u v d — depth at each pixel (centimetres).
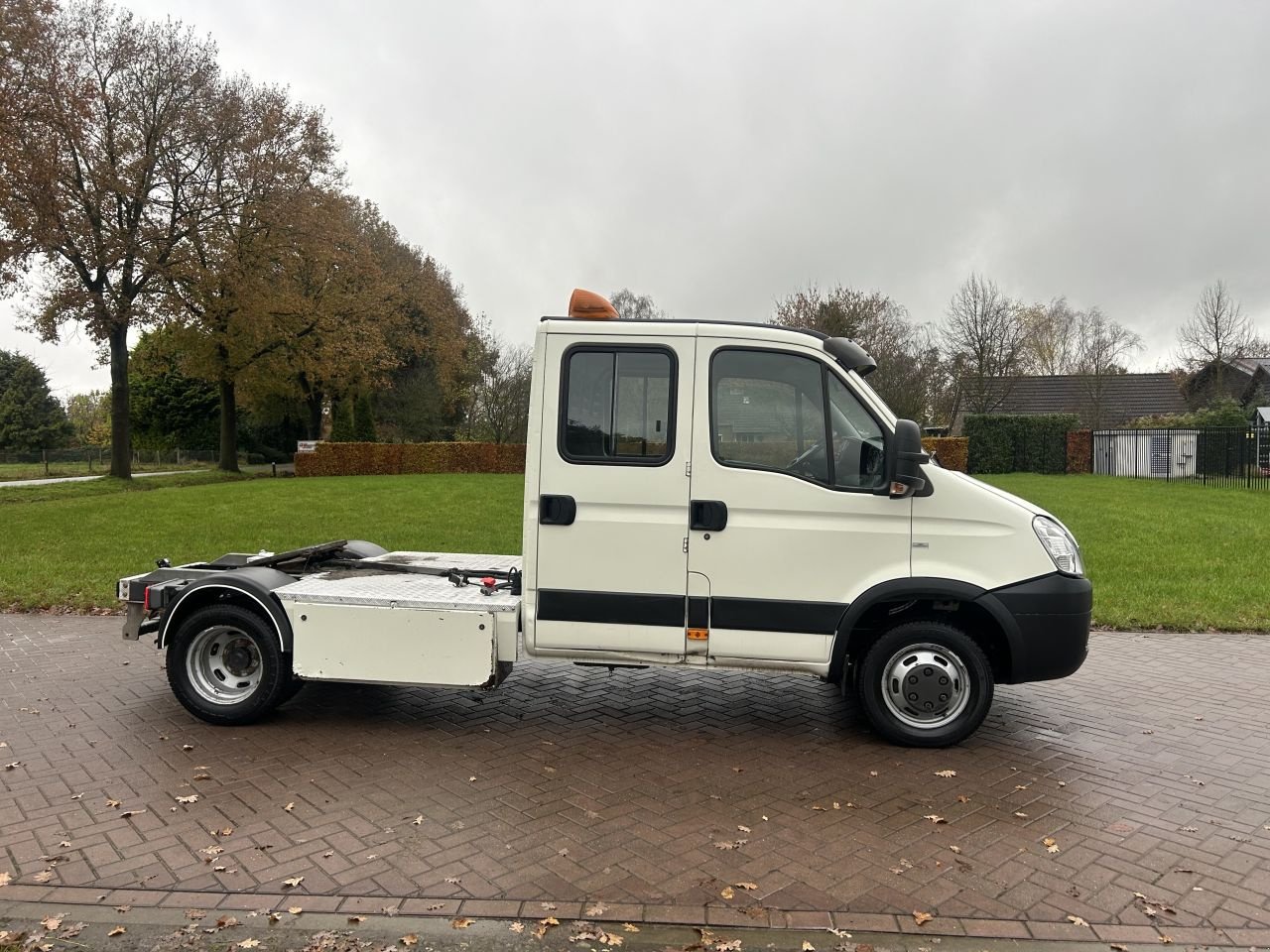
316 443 3672
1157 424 3731
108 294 2797
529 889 358
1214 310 4191
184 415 5566
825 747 532
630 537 510
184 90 2908
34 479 4150
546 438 514
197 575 588
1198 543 1367
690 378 507
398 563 642
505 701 625
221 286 3066
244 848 391
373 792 455
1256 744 542
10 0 2250
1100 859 389
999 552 502
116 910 340
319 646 537
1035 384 4528
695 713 600
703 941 322
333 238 3422
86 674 675
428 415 4866
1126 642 822
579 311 525
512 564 645
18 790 454
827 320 3478
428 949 316
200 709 559
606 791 460
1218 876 375
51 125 2425
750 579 506
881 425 504
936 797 455
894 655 521
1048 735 557
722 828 416
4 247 2283
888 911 344
